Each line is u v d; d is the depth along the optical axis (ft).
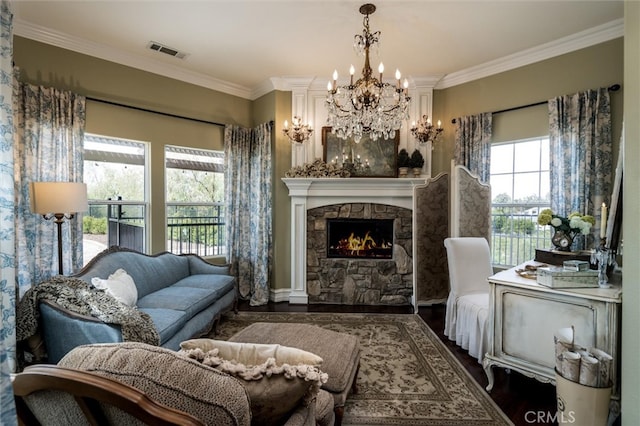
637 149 5.15
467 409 6.74
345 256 14.51
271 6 9.07
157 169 12.97
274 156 14.60
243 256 14.93
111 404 2.34
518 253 12.65
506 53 11.89
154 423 2.27
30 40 10.05
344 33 10.50
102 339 6.55
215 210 15.06
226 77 14.19
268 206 14.53
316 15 9.50
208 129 14.35
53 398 2.64
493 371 8.22
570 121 10.77
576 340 5.95
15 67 9.23
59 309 6.81
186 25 10.06
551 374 6.27
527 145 12.37
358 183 13.93
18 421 2.79
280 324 7.74
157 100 12.89
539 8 9.11
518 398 7.14
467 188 12.34
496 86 12.78
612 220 6.85
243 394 2.75
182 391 2.54
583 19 9.68
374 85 8.39
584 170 10.43
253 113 15.58
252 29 10.29
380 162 14.28
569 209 10.75
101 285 7.76
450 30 10.30
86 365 2.68
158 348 2.86
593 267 7.13
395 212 14.10
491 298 7.23
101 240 11.93
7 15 5.41
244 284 14.92
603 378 5.28
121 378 2.55
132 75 12.24
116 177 12.26
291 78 14.26
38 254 9.89
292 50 11.69
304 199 14.25
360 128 8.76
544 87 11.58
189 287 10.84
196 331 9.29
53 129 10.16
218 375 2.78
